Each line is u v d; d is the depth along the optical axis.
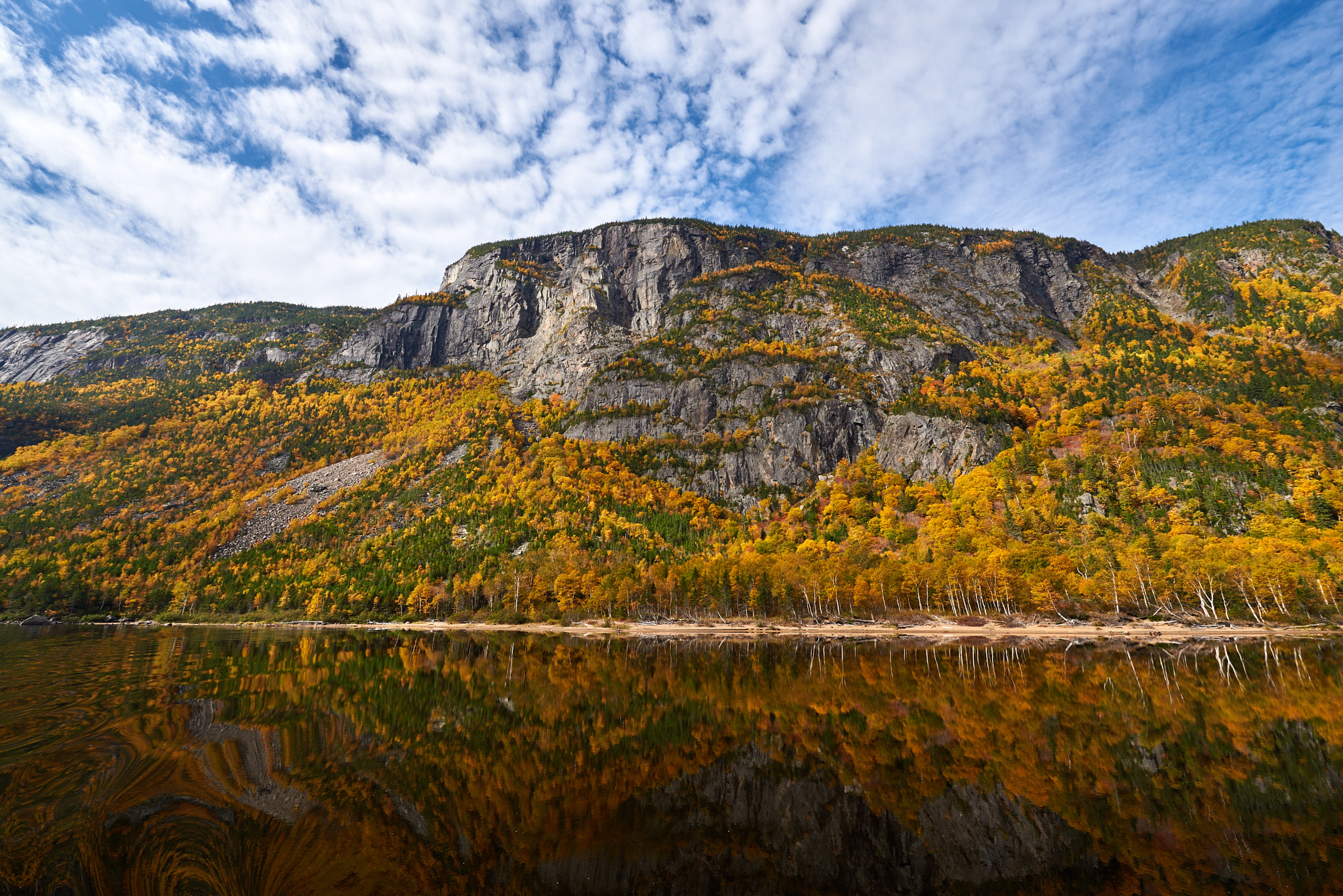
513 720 36.53
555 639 99.06
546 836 19.45
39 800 19.84
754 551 145.50
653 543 150.62
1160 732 33.62
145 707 35.12
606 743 31.55
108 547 167.12
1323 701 41.75
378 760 26.94
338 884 15.34
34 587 137.62
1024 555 112.00
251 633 102.56
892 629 105.38
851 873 17.45
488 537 154.75
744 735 33.62
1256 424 161.88
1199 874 17.52
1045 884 16.86
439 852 17.78
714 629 111.38
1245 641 83.81
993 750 30.34
